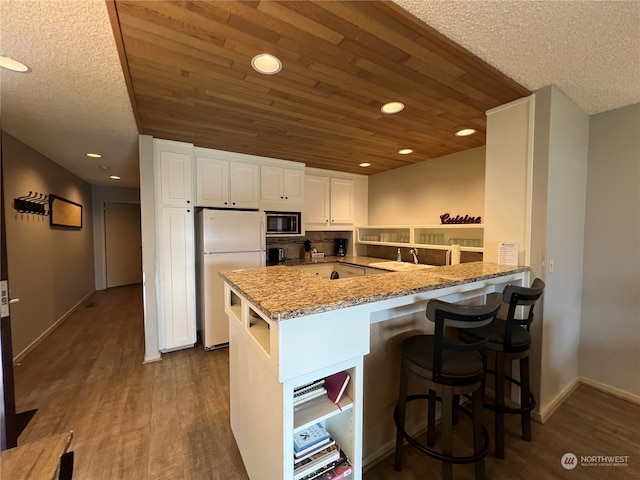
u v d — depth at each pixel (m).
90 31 1.27
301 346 1.00
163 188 2.84
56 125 2.43
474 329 1.69
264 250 3.30
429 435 1.66
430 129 2.60
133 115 2.22
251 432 1.38
